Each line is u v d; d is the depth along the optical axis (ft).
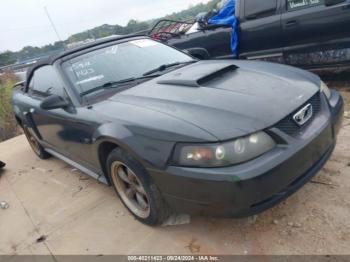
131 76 11.53
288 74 9.95
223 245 8.64
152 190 8.73
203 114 8.10
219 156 7.29
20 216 12.38
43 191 13.89
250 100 8.38
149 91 10.07
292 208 9.36
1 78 41.98
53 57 12.42
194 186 7.57
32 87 14.80
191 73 10.53
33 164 17.20
